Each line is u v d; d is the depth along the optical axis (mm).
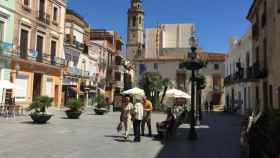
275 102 22406
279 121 8492
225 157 11102
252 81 31219
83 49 50625
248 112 12453
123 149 12078
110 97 66125
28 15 34062
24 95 33531
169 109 15922
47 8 37625
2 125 18766
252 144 10086
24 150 11031
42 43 37000
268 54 24750
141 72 74000
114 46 67625
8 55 30531
